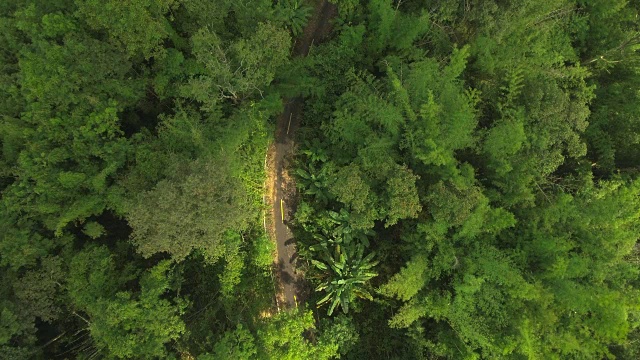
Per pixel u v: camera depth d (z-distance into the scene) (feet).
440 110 81.46
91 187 82.23
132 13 76.07
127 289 86.02
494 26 81.41
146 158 81.41
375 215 86.33
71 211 78.79
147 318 73.36
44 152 79.36
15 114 82.02
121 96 85.20
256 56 81.76
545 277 81.25
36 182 80.18
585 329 79.46
